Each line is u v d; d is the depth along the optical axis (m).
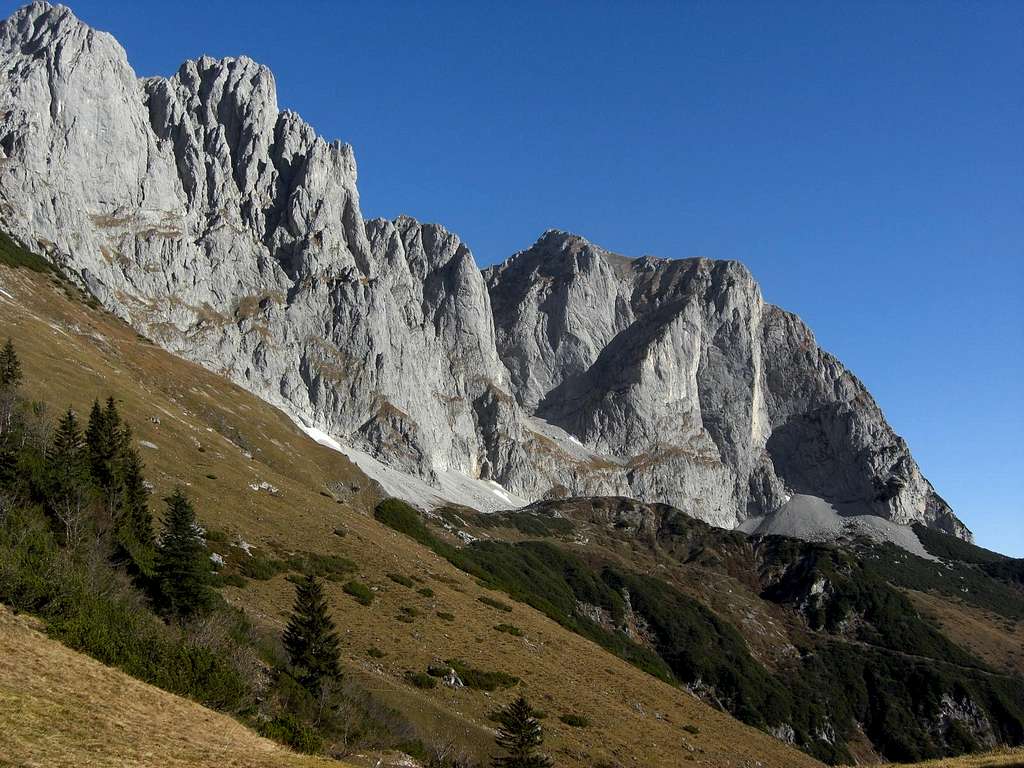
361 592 98.88
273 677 57.88
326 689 59.97
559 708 89.00
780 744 111.88
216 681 46.25
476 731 72.88
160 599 62.94
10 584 43.62
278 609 83.69
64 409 107.38
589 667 109.31
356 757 52.50
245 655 57.94
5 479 68.69
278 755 39.47
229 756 36.78
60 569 49.75
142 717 37.72
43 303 162.88
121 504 77.62
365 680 74.38
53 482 71.94
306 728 47.06
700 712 111.06
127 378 146.00
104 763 31.34
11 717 32.31
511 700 85.69
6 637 39.62
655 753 86.00
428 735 66.25
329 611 90.31
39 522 62.56
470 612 109.94
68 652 41.28
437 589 114.31
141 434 116.69
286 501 125.00
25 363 116.19
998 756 46.59
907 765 48.22
